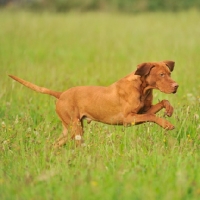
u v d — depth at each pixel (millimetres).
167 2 58250
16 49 28609
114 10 56688
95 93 12695
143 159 10688
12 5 59000
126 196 8703
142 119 11859
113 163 10586
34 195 9000
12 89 16891
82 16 47281
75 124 12906
